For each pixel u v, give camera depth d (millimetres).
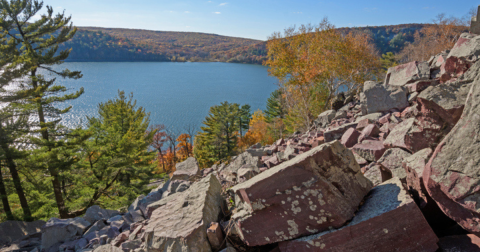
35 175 19781
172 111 148625
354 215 3416
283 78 31469
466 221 2795
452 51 7219
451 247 2885
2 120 17344
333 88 30188
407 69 11555
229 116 59750
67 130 21625
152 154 30594
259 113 88000
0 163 17750
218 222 5074
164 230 4656
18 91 18359
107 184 23656
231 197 5988
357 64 29516
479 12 8820
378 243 3072
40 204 19250
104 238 6402
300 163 3506
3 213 18234
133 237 5742
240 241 4301
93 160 23828
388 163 4973
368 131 7508
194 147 64250
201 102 173250
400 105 10297
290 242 3475
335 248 3166
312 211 3371
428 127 4145
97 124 25391
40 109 19422
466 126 2936
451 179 2848
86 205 21547
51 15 21109
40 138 20391
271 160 8656
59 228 6961
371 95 10945
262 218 3674
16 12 18984
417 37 62594
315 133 12406
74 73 22125
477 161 2719
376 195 3707
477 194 2643
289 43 30547
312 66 28547
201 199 5172
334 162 3662
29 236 8430
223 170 10008
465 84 3863
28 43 19984
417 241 2982
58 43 22203
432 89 4090
